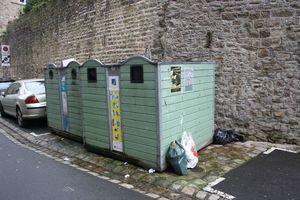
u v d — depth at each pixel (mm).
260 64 7078
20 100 9992
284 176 5215
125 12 10320
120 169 5895
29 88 10305
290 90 6762
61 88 8109
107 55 11438
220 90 7707
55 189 5145
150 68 5363
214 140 7121
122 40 10594
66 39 14266
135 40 10031
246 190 4762
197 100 6398
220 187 4887
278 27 6773
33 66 18375
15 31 20688
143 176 5465
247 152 6438
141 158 5797
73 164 6418
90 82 6605
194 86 6254
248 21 7156
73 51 13773
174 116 5699
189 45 8227
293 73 6688
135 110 5734
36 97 9758
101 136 6598
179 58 8484
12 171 6062
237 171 5469
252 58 7176
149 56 9438
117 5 10664
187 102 6055
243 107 7398
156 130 5449
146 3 9430
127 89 5809
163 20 8867
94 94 6566
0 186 5328
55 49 15430
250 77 7238
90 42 12414
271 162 5848
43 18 16484
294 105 6742
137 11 9812
